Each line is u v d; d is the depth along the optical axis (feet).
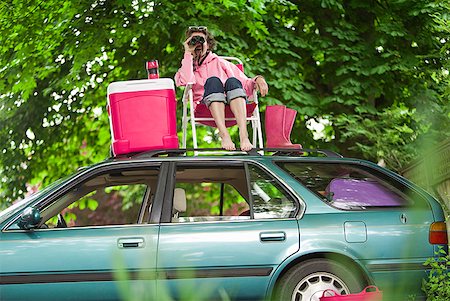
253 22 42.34
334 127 45.93
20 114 49.06
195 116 23.22
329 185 19.35
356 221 18.69
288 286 18.37
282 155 22.02
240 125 21.52
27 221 17.75
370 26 47.06
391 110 40.57
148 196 20.94
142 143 21.18
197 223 18.48
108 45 44.24
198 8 42.11
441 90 44.60
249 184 19.19
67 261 17.84
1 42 44.88
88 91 48.42
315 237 18.42
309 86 43.98
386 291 4.54
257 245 18.24
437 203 19.22
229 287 18.04
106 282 17.83
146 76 46.29
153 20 41.19
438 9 44.24
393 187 19.33
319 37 45.29
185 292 2.94
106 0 44.52
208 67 23.43
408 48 45.60
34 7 44.62
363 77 44.27
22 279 17.74
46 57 45.19
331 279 18.43
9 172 50.42
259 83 22.79
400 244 18.57
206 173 20.57
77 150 52.65
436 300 17.80
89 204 53.62
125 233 18.17
